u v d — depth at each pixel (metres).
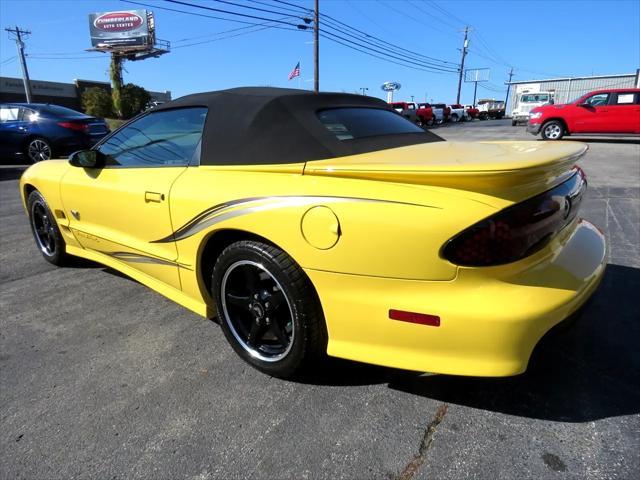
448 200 1.79
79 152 3.07
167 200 2.62
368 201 1.91
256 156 2.35
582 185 2.43
